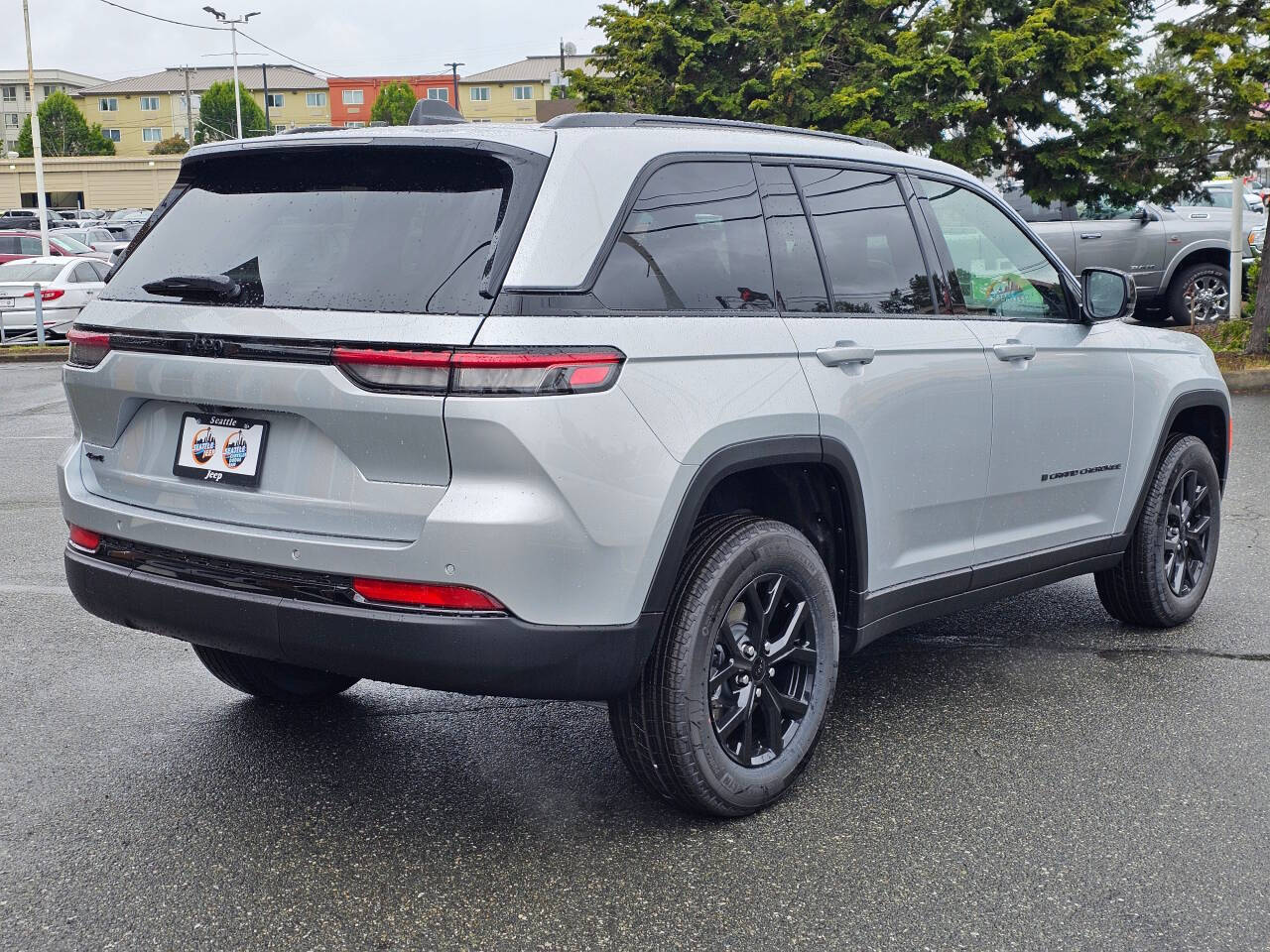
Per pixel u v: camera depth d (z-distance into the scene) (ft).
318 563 9.96
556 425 9.61
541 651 9.77
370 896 9.99
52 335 68.18
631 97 57.77
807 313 12.00
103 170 245.04
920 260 13.64
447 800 11.87
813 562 11.84
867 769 12.67
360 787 12.16
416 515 9.70
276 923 9.57
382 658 9.80
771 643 11.69
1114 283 15.33
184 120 410.31
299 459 10.26
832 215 12.71
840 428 11.94
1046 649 16.83
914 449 13.03
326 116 402.72
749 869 10.48
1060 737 13.53
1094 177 50.49
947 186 14.42
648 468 10.14
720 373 10.87
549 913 9.73
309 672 14.35
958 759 12.92
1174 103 44.50
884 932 9.46
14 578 20.22
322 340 9.83
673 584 10.52
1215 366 18.16
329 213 10.64
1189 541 17.75
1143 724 13.92
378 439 9.76
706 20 54.54
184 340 10.57
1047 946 9.27
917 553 13.46
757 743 11.72
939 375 13.24
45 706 14.43
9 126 436.76
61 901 9.87
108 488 11.55
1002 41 48.39
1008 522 14.71
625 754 11.03
